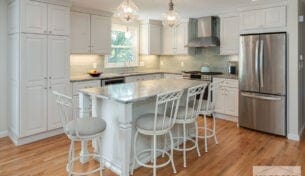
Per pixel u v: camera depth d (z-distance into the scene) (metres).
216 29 5.93
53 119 4.09
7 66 4.08
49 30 3.92
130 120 2.59
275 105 4.16
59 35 4.07
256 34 4.30
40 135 3.99
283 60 4.00
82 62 5.38
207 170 2.92
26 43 3.66
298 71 3.99
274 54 4.09
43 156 3.30
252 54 4.35
